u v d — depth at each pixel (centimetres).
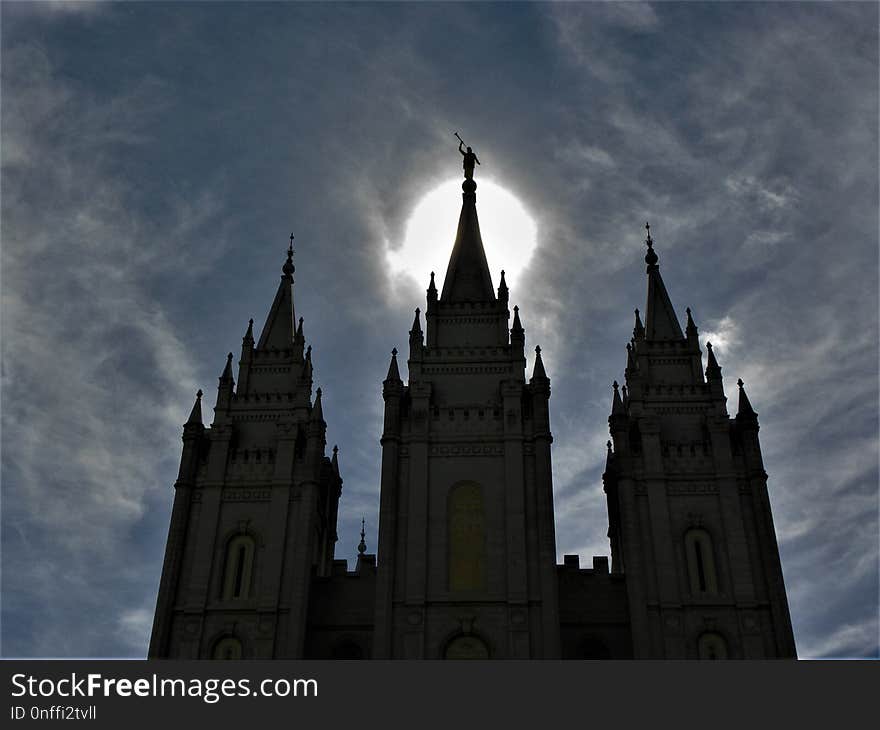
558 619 5119
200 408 6153
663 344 6431
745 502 5603
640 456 5800
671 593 5284
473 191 7419
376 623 5144
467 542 5434
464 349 6128
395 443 5728
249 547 5616
